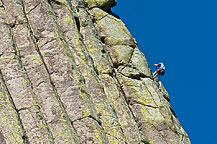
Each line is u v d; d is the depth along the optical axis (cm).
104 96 10431
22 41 9619
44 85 9106
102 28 13888
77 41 11062
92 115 9200
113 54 13212
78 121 9044
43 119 8456
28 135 8175
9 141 7862
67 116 9031
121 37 13825
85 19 12938
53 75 9544
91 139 8912
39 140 8150
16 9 9988
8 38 9400
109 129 9900
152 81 13388
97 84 10456
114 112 10562
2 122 8019
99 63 11981
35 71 9250
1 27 9562
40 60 9438
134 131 11125
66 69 9638
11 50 9219
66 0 12075
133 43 13950
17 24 9806
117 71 12781
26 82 8838
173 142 11756
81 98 9306
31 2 10538
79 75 9825
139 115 11925
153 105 12319
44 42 9975
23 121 8312
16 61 9081
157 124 11888
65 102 9225
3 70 8900
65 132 8575
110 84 11662
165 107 12581
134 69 13062
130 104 12150
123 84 12456
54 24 10319
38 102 8825
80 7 13325
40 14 10381
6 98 8388
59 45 9969
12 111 8269
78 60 10594
